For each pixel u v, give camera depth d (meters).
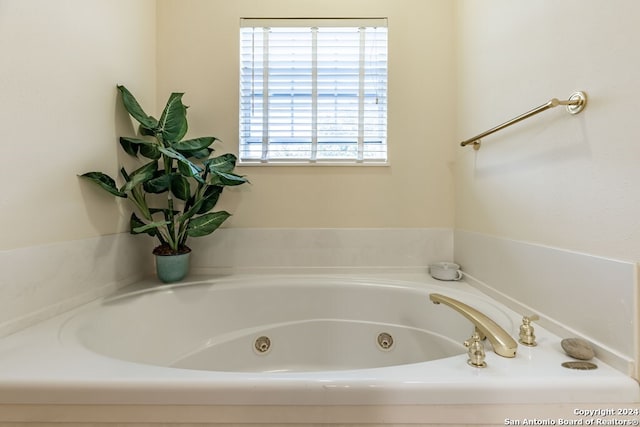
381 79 1.55
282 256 1.51
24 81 0.80
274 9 1.52
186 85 1.52
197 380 0.55
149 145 1.22
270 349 1.30
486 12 1.17
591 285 0.66
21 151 0.79
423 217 1.51
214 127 1.52
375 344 1.28
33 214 0.83
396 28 1.51
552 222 0.80
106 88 1.13
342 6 1.51
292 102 1.56
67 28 0.94
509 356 0.64
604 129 0.63
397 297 1.27
